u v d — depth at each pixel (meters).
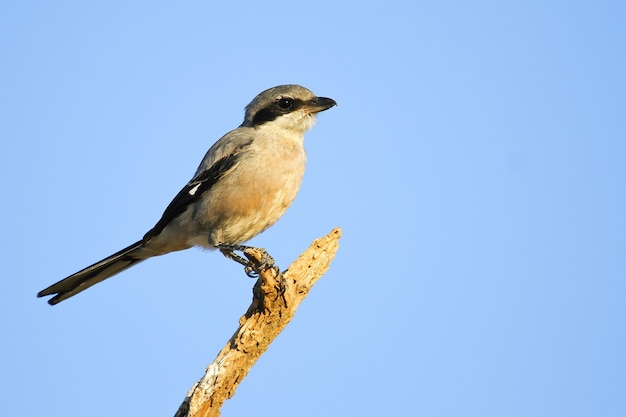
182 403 8.45
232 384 8.60
